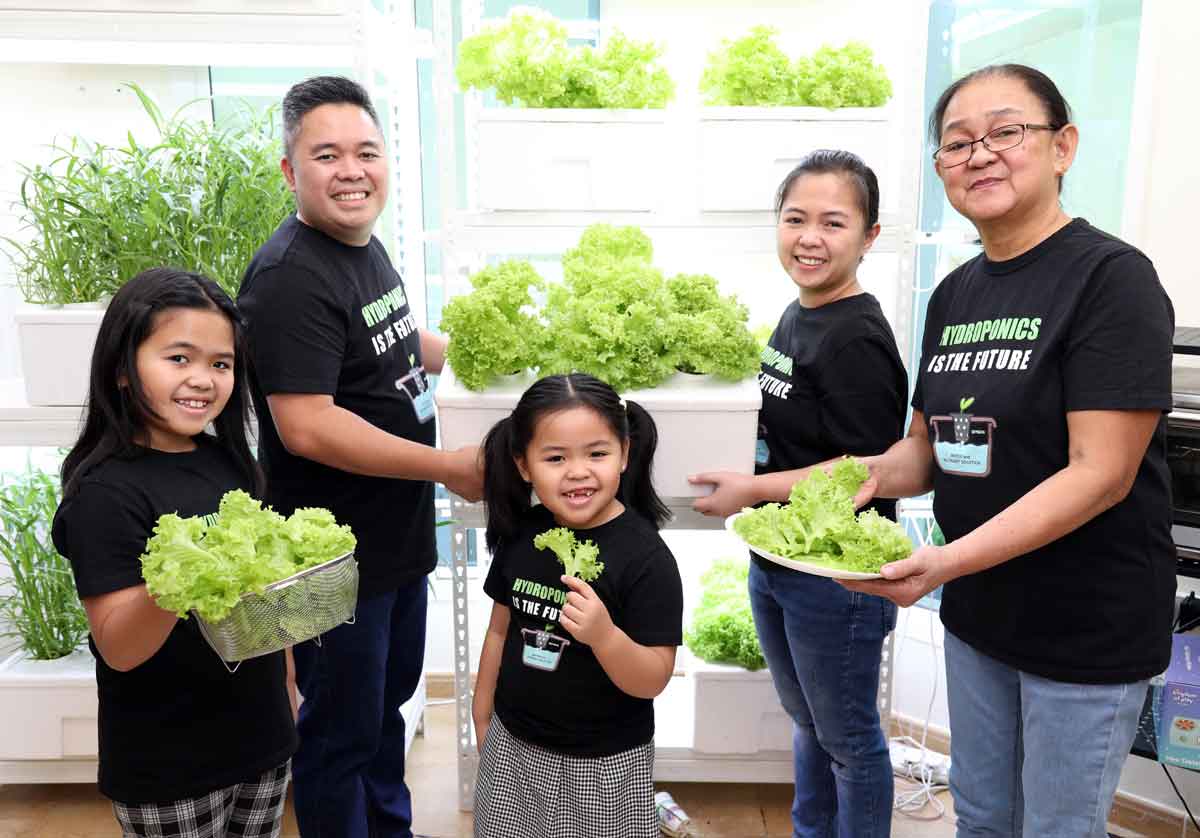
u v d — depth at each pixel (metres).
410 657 1.67
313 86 1.36
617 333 1.35
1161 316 1.04
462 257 1.96
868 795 1.50
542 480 1.24
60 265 1.79
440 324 1.39
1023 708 1.19
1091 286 1.07
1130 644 1.10
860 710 1.48
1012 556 1.05
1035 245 1.15
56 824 1.95
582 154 1.60
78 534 1.05
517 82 1.60
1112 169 1.99
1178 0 1.80
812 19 2.21
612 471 1.24
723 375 1.41
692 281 1.47
